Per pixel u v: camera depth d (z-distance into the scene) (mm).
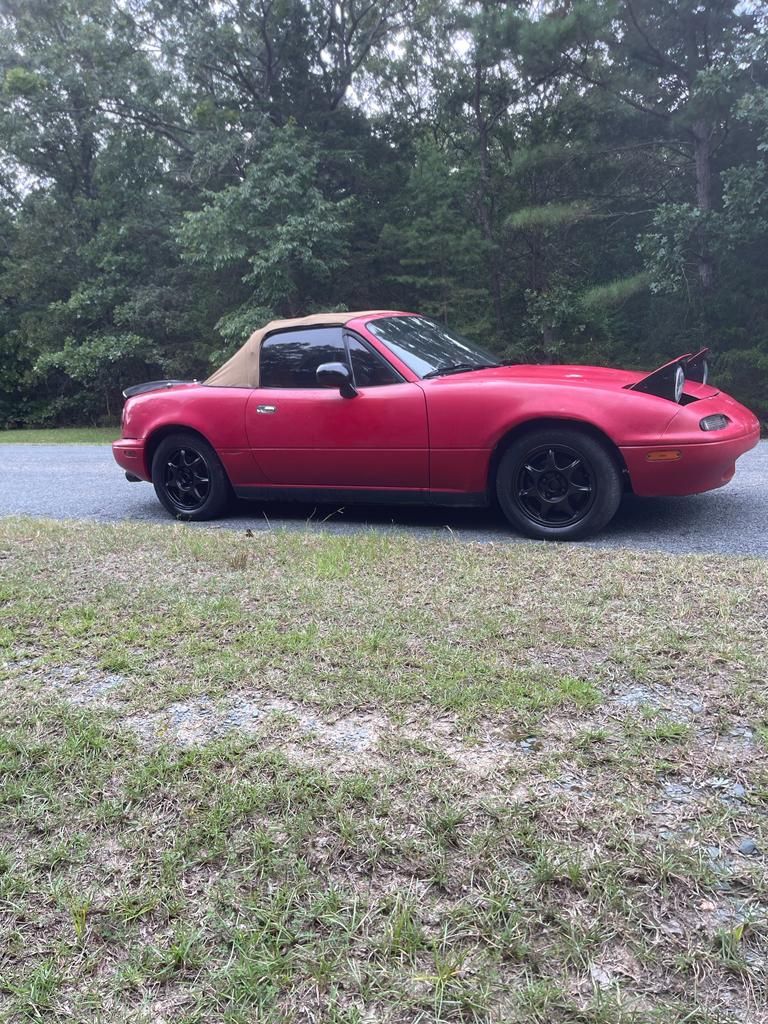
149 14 18781
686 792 1821
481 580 3447
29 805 1902
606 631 2754
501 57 15070
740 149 13930
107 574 3805
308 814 1800
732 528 4543
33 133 19906
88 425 23594
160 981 1405
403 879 1604
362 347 4945
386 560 3854
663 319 15227
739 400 13844
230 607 3199
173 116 19516
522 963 1396
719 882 1554
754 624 2773
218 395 5367
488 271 18438
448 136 19891
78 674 2623
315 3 18375
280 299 16281
